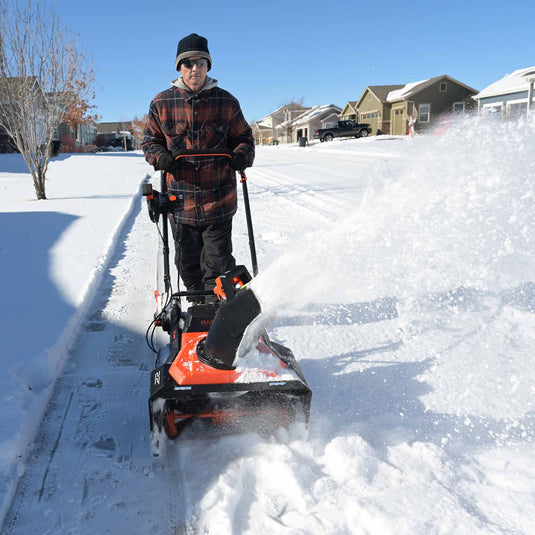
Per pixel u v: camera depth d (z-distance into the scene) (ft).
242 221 25.88
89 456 7.67
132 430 8.35
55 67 34.24
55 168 66.54
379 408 8.79
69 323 12.29
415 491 6.65
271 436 7.77
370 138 125.80
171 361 7.79
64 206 31.99
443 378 9.77
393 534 5.91
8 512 6.53
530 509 6.33
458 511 6.27
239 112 11.06
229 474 6.87
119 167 67.72
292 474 6.79
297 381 7.21
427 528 6.00
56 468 7.39
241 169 10.03
